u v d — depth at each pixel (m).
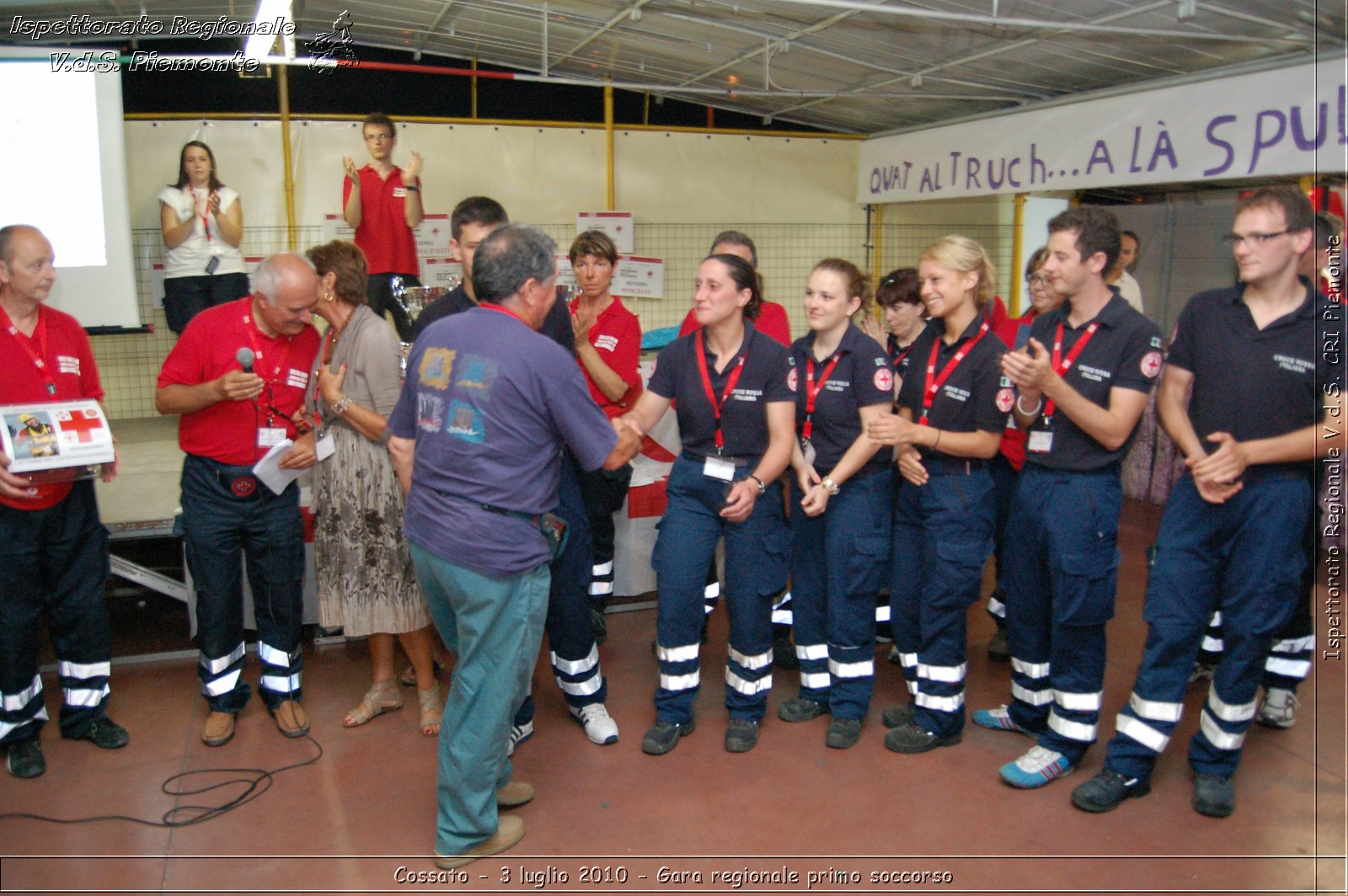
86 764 3.25
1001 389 3.04
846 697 3.39
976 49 5.08
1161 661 2.87
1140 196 8.08
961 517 3.14
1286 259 2.63
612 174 7.64
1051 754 3.10
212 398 3.11
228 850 2.75
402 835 2.83
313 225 7.09
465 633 2.58
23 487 2.95
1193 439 2.87
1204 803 2.89
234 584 3.38
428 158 7.27
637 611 4.77
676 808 2.96
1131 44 4.57
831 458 3.36
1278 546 2.75
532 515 2.58
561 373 2.55
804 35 5.34
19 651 3.12
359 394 3.26
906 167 7.05
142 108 6.77
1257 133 4.28
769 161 8.02
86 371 3.33
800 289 8.24
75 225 5.49
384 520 3.30
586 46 6.39
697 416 3.18
